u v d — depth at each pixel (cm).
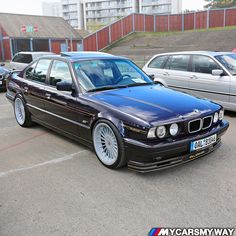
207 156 423
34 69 558
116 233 257
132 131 339
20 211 294
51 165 404
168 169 382
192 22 4219
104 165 392
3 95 1049
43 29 4400
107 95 407
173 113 349
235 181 347
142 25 4456
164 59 789
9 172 385
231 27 3644
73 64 452
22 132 563
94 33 4175
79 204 304
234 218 276
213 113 377
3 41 4056
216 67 663
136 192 326
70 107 433
